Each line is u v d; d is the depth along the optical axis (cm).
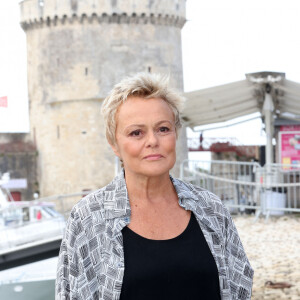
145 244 256
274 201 1270
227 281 262
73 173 4975
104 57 4847
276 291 712
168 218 265
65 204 4997
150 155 258
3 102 4156
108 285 249
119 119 264
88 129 4922
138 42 4856
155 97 262
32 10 5053
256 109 1644
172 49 4994
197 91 1358
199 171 1474
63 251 265
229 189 1430
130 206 266
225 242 275
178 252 255
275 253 923
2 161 5175
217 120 1747
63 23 4909
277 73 1250
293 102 1484
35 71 5159
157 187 267
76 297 256
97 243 258
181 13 5056
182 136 4909
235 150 3559
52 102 5000
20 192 5188
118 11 4778
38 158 5222
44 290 619
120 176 276
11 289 612
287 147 1806
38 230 1527
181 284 250
